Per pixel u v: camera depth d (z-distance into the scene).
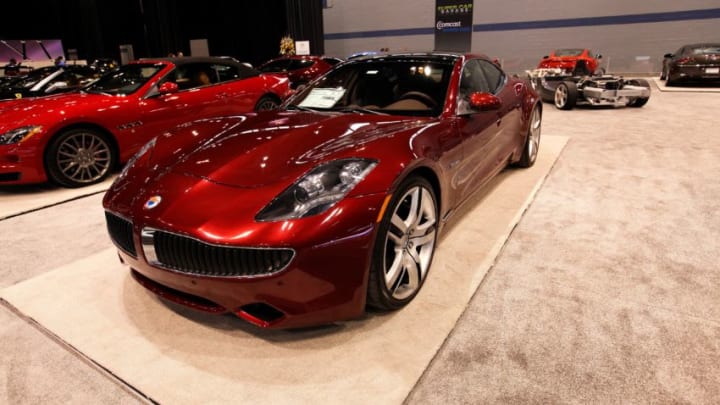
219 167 1.69
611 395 1.35
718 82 10.01
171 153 1.91
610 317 1.73
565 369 1.46
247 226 1.40
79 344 1.65
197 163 1.75
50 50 12.61
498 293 1.91
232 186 1.56
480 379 1.43
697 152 4.27
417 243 1.85
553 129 5.67
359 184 1.53
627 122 6.07
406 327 1.69
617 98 7.21
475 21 17.22
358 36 19.81
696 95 8.77
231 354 1.58
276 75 5.54
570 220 2.67
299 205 1.45
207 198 1.53
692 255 2.21
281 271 1.40
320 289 1.47
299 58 10.18
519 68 16.97
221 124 2.20
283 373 1.48
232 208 1.47
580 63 8.86
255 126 2.08
